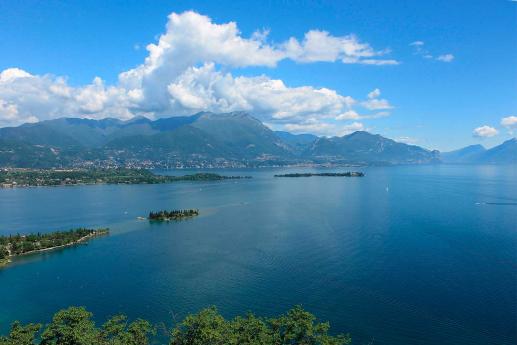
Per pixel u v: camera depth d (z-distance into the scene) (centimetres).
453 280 17800
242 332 10712
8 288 18525
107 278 19388
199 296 16738
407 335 13400
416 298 15988
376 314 14762
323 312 14988
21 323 15075
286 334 10425
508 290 16588
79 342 10100
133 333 11050
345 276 18550
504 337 13175
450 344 12875
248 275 19025
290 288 17250
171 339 11688
